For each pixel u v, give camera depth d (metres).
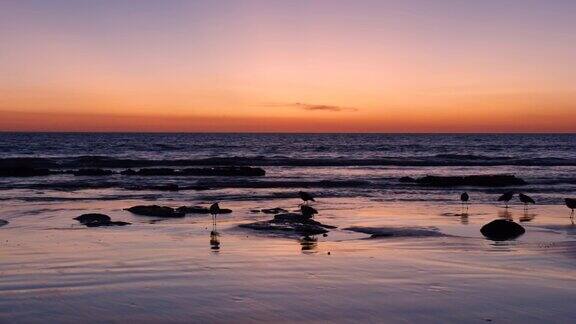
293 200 27.64
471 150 82.69
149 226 19.50
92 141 110.00
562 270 12.97
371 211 24.02
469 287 11.30
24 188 32.12
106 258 13.87
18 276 11.96
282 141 125.25
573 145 101.62
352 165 51.94
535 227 19.92
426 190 32.62
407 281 11.73
